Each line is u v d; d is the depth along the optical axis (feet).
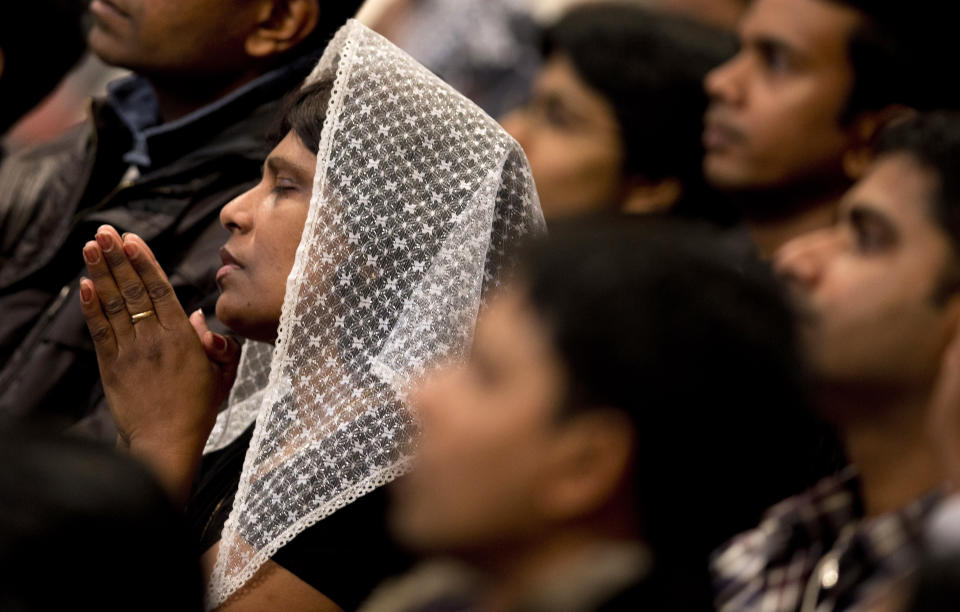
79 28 37.11
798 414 15.53
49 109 53.52
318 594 20.17
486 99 42.75
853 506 17.37
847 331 16.38
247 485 20.47
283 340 20.76
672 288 14.84
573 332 14.64
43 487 12.28
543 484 14.73
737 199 22.88
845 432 17.08
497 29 43.16
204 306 27.63
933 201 16.21
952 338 16.07
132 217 29.30
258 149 29.50
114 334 22.44
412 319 21.24
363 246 21.35
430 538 15.17
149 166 30.76
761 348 14.99
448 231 21.62
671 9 33.91
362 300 21.27
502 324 15.14
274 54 30.50
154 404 22.34
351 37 22.15
